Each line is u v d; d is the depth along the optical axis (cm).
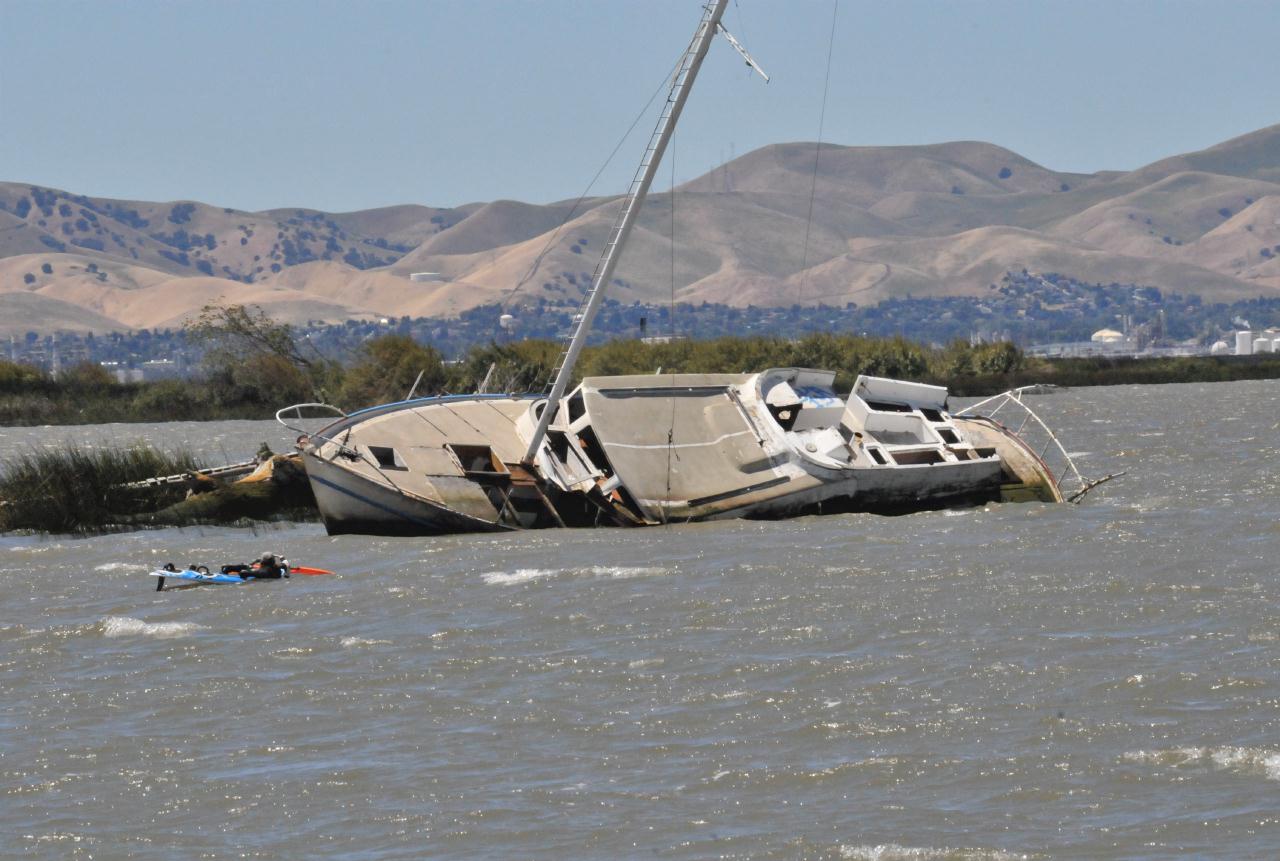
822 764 4447
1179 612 6134
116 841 4066
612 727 4869
